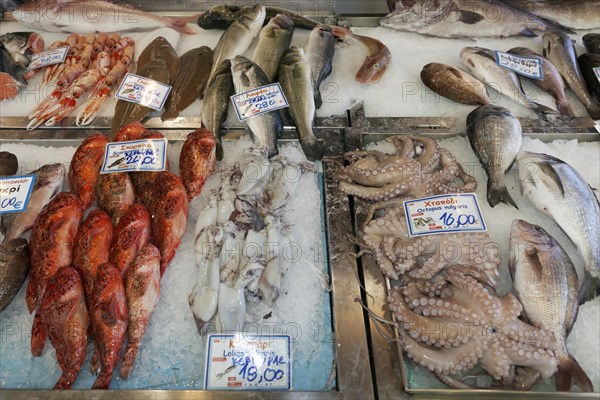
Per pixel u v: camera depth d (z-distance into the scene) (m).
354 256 2.03
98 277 1.77
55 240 1.94
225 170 2.37
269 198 2.24
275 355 1.74
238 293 1.87
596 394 1.62
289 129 2.61
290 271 2.03
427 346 1.73
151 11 3.44
